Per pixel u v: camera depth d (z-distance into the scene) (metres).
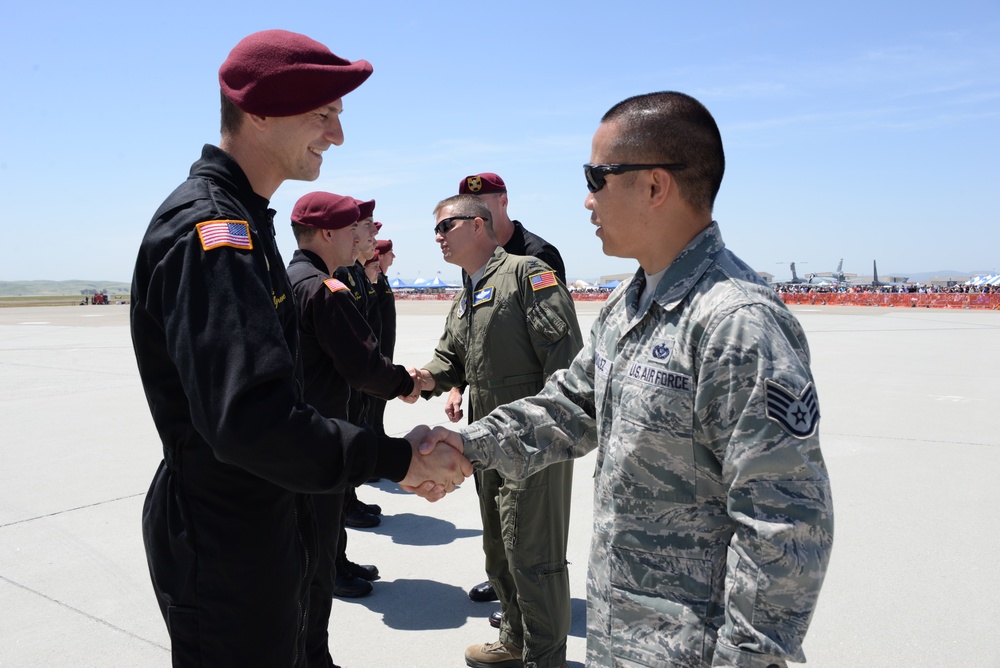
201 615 1.51
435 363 3.29
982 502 4.52
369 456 1.49
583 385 1.78
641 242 1.50
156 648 2.95
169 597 1.55
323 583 2.64
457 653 3.01
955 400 8.04
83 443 6.35
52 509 4.60
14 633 3.05
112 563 3.77
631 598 1.43
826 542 1.22
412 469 1.67
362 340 2.86
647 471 1.42
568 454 1.82
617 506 1.47
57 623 3.14
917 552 3.74
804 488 1.22
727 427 1.28
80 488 5.04
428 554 4.09
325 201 3.14
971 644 2.86
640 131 1.45
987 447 5.91
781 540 1.19
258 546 1.51
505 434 1.79
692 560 1.38
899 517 4.26
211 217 1.42
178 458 1.52
